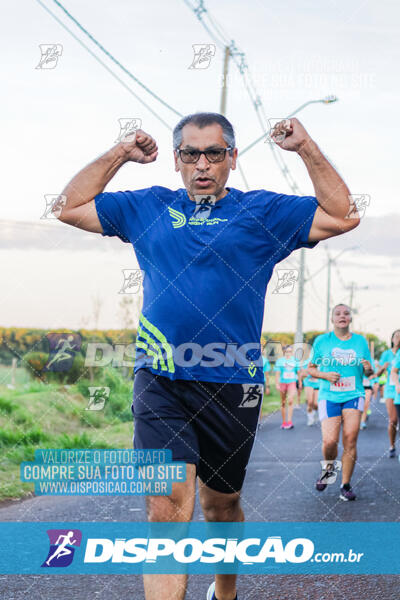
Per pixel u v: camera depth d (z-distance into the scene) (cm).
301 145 284
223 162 291
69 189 297
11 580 394
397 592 382
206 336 283
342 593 378
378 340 4591
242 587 390
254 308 291
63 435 894
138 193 302
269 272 295
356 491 695
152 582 265
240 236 283
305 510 589
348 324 698
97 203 299
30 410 976
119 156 301
